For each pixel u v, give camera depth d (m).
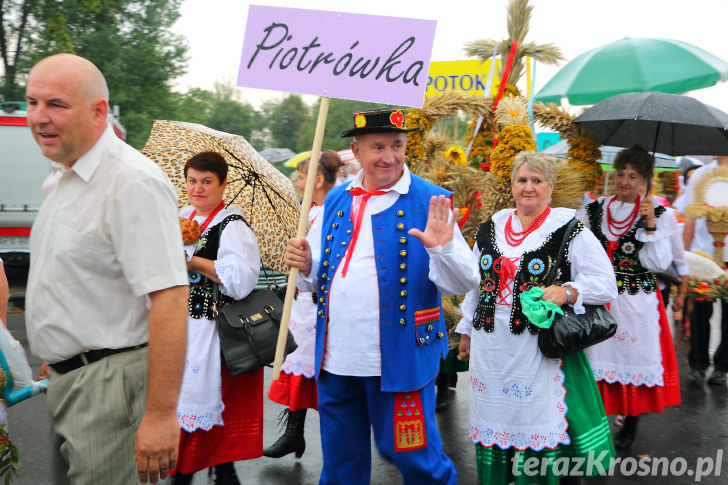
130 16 18.66
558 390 3.19
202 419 3.37
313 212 4.75
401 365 2.74
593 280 3.13
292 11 2.94
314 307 4.20
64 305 2.12
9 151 9.35
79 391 2.15
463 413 4.98
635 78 5.12
